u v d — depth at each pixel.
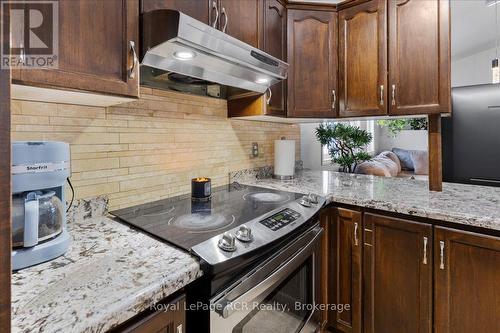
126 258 0.74
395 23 1.52
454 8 2.88
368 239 1.39
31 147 0.71
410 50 1.48
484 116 1.64
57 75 0.71
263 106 1.55
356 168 3.05
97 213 1.13
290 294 1.13
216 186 1.69
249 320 0.88
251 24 1.41
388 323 1.33
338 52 1.74
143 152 1.30
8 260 0.38
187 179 1.51
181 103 1.47
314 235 1.27
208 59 1.05
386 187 1.70
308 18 1.73
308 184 1.81
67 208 1.04
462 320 1.13
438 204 1.26
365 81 1.63
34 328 0.46
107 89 0.82
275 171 2.05
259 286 0.88
